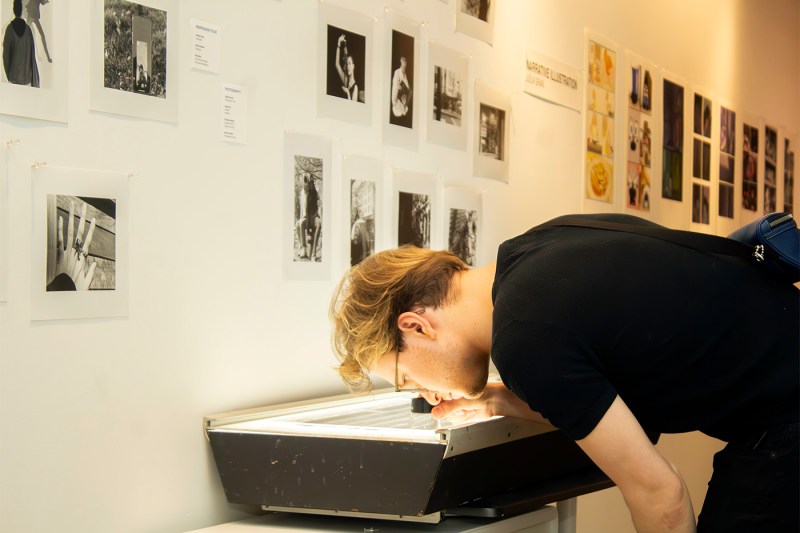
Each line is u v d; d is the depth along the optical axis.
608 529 3.29
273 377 1.90
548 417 1.18
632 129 3.60
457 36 2.54
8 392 1.41
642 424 1.33
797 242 1.25
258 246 1.86
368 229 2.18
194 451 1.71
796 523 1.20
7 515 1.40
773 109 5.05
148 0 1.62
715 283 1.21
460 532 1.52
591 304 1.16
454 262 1.51
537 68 2.95
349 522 1.60
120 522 1.57
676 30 3.97
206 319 1.74
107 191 1.55
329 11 2.04
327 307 2.05
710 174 4.31
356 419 1.76
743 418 1.26
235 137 1.80
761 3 4.84
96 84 1.53
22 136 1.42
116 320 1.57
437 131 2.45
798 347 1.22
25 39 1.42
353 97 2.12
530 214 2.94
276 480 1.58
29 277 1.43
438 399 1.57
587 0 3.26
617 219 1.37
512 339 1.16
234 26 1.80
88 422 1.52
